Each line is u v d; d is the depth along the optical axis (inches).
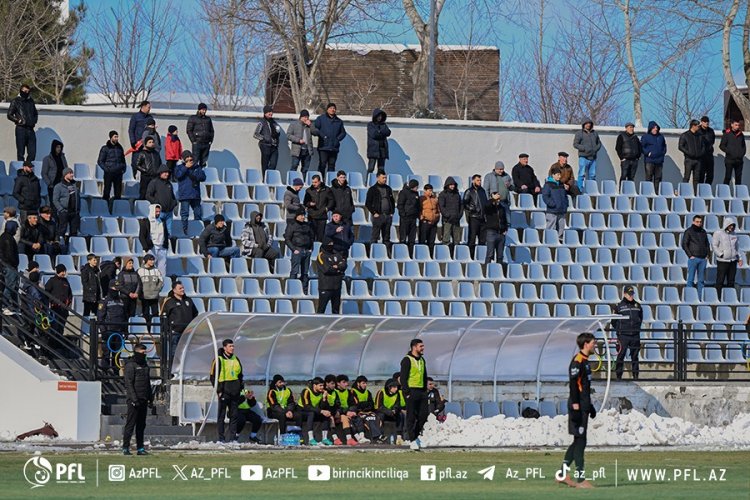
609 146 6122.1
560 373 4429.1
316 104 7278.5
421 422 3666.3
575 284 5541.3
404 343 4333.2
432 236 5433.1
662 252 5748.0
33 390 3764.8
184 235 5236.2
